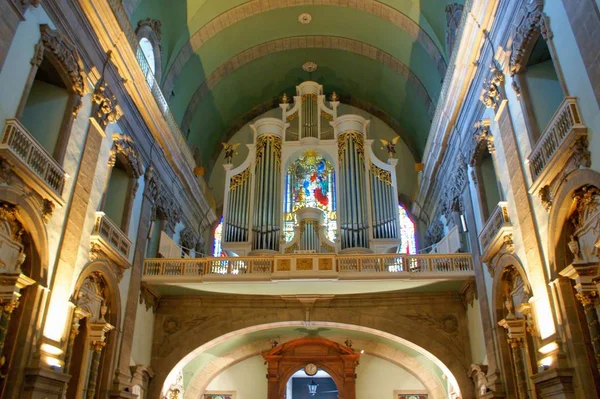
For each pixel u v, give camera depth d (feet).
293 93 84.07
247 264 52.95
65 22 37.68
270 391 63.77
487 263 44.93
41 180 32.73
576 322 30.73
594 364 29.58
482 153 47.21
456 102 50.11
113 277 44.19
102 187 43.37
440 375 63.67
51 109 38.14
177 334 54.34
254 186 66.64
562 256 32.24
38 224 33.17
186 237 65.36
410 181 77.56
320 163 70.33
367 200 64.13
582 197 30.04
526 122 36.60
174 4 59.67
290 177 69.36
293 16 70.64
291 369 64.90
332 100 75.72
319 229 60.54
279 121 71.87
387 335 54.19
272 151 69.41
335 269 51.57
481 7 41.75
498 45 40.86
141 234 50.70
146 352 52.24
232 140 83.30
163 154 56.95
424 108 71.00
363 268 52.16
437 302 54.49
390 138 81.00
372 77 77.61
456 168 53.88
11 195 30.35
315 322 54.75
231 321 54.85
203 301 55.77
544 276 33.73
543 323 34.04
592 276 28.94
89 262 40.34
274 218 63.87
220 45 69.56
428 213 70.49
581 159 28.89
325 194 68.18
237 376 66.95
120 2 45.39
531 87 37.40
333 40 74.59
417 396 64.90
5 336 31.07
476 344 50.06
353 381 64.18
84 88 39.93
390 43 69.87
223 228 63.77
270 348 66.69
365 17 68.74
